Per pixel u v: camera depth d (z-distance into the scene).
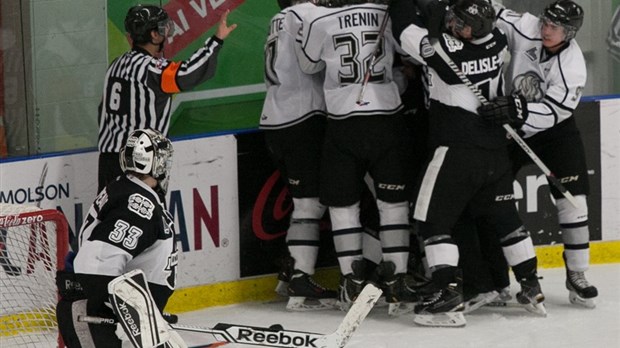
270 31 21.78
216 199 22.16
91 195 21.25
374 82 20.81
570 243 21.70
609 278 23.73
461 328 20.45
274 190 22.67
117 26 22.36
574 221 21.59
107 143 20.52
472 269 21.55
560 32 20.23
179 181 21.72
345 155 21.03
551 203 24.41
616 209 24.86
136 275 14.50
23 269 18.31
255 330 16.44
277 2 23.05
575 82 20.55
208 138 21.97
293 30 21.42
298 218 22.00
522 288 21.09
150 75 20.05
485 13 19.39
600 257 24.91
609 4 25.12
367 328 20.62
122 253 14.97
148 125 20.31
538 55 20.72
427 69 20.28
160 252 15.45
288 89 21.70
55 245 17.69
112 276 14.95
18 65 21.44
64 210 20.98
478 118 20.00
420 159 22.11
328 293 22.08
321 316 21.62
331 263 23.22
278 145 21.88
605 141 24.59
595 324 20.62
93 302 15.10
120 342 15.26
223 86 23.42
